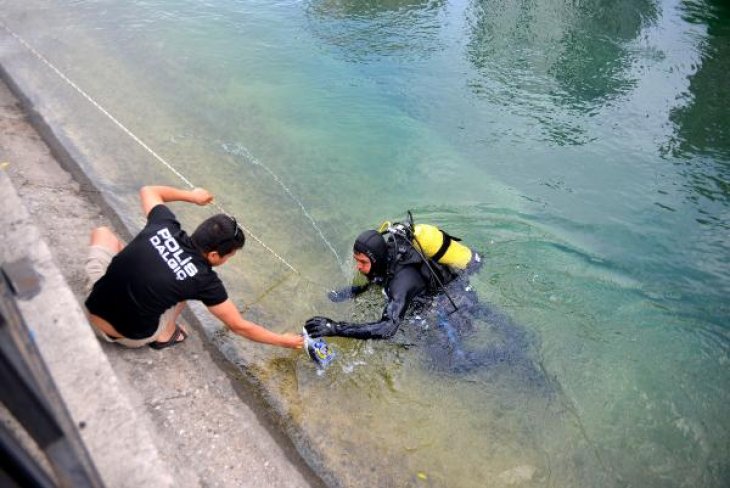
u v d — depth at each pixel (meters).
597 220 5.52
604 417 3.77
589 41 8.68
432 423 3.67
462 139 6.67
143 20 8.66
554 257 5.01
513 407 3.80
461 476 3.40
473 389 3.88
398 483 3.32
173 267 3.06
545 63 8.16
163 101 6.77
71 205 4.64
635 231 5.38
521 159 6.39
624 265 4.96
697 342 4.25
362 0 9.68
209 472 2.99
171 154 5.84
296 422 3.54
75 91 6.58
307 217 5.34
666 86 7.60
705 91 7.47
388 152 6.39
